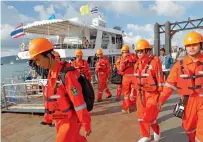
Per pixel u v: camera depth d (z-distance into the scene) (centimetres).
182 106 333
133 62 682
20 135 549
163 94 355
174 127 545
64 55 1384
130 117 662
